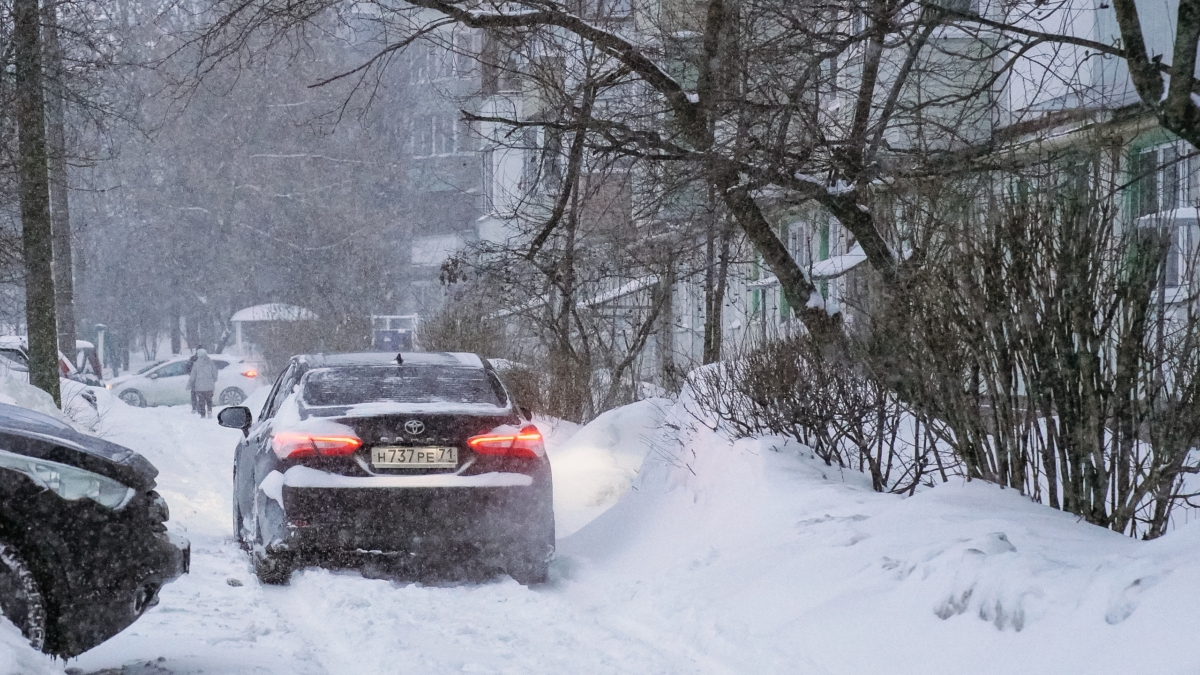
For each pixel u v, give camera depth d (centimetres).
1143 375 882
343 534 1109
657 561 1159
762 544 1017
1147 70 962
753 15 1343
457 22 1507
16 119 2562
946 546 812
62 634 691
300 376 1253
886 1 1263
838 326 1255
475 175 8612
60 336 4038
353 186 8412
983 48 1406
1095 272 896
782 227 1964
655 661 822
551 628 938
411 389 1223
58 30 2667
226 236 8712
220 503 1861
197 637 873
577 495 1545
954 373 1002
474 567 1224
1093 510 910
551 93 1566
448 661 825
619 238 1991
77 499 700
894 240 1131
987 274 952
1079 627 645
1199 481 1116
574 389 2366
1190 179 1194
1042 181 1016
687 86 1542
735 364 1304
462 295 2489
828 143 1338
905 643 739
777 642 820
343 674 812
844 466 1202
